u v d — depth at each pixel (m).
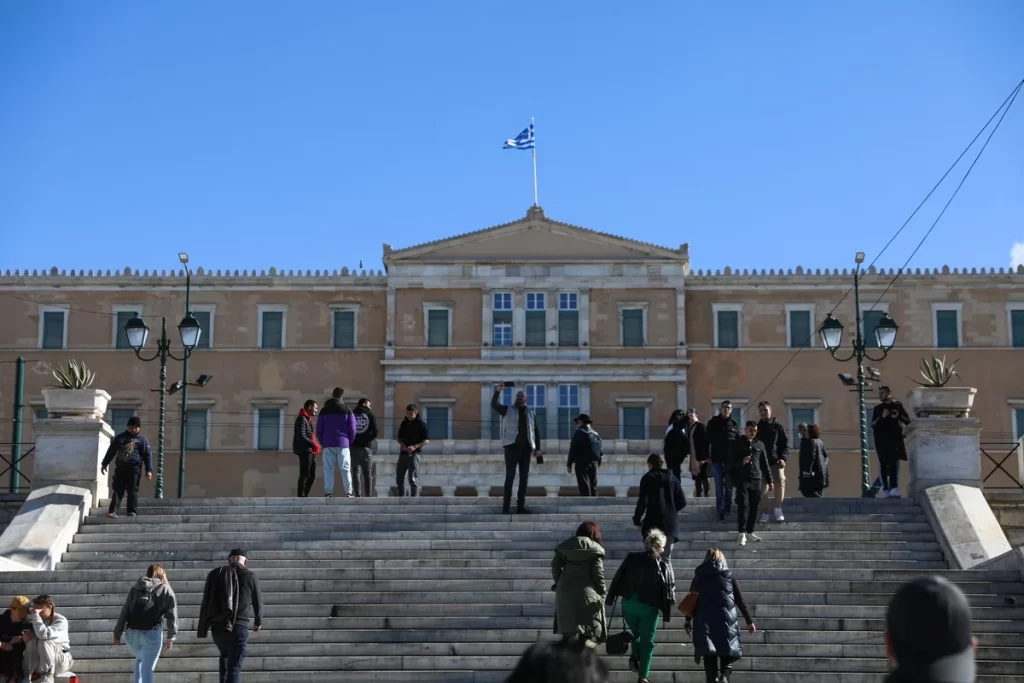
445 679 20.05
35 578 23.28
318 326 65.25
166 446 64.00
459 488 60.06
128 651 21.09
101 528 26.23
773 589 22.86
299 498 27.98
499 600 22.41
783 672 20.14
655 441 60.75
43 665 18.77
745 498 24.53
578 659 6.24
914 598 6.13
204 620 18.64
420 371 64.38
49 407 28.27
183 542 25.33
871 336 64.56
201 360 64.88
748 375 64.56
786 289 65.00
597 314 64.81
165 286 65.25
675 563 23.84
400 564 23.89
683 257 64.69
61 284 65.00
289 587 23.06
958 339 64.31
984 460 63.28
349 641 21.14
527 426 26.81
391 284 64.94
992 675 19.88
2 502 27.55
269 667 20.42
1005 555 22.95
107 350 64.69
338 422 29.36
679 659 20.52
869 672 20.14
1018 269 64.56
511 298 65.00
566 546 18.77
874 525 26.00
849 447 63.72
